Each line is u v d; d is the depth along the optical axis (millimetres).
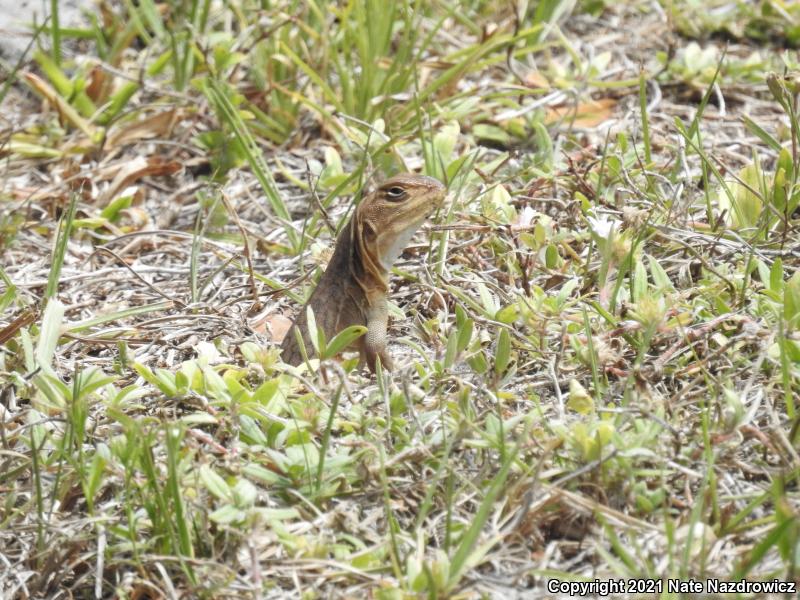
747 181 11734
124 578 7668
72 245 13289
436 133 13938
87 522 7707
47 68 15234
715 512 7332
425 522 7809
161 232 12695
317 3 15844
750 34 16719
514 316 9758
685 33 16828
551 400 9039
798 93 12242
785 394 8117
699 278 10945
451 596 6848
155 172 14562
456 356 9141
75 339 10484
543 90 14367
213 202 13172
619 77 15680
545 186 12484
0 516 8305
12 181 14609
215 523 7633
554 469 7676
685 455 7855
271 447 8273
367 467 7906
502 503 7609
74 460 8109
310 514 7766
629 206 11453
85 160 15016
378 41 14547
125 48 16359
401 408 8633
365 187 13062
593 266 11008
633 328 9055
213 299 11648
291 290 11594
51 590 7789
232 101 14688
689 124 14469
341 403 9047
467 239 12023
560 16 17266
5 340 10234
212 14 17109
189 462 7809
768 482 7945
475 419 8266
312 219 12586
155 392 9477
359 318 10367
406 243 10320
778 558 7281
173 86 16172
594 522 7555
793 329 8828
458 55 14758
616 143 13570
